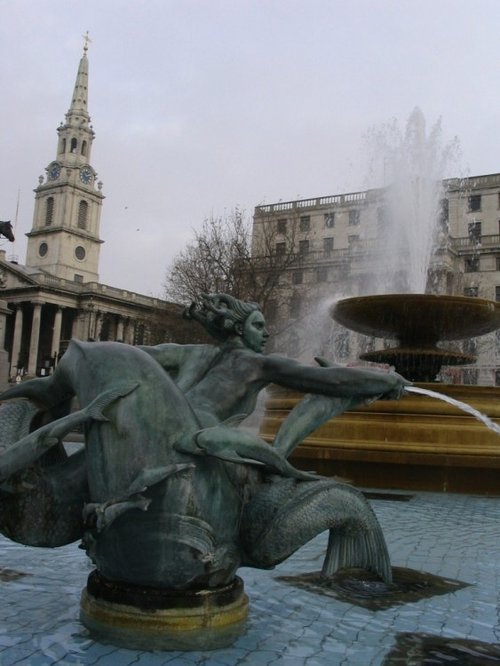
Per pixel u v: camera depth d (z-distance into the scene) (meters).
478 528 5.33
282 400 8.30
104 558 2.54
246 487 2.75
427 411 7.64
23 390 2.81
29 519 2.62
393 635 2.74
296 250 41.47
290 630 2.75
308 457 7.85
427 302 8.47
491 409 7.68
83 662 2.32
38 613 2.85
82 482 2.73
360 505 2.95
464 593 3.43
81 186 86.50
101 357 2.60
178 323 29.69
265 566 2.72
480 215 48.72
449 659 2.49
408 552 4.38
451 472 7.45
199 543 2.46
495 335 37.78
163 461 2.46
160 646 2.46
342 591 3.38
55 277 69.12
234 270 28.23
